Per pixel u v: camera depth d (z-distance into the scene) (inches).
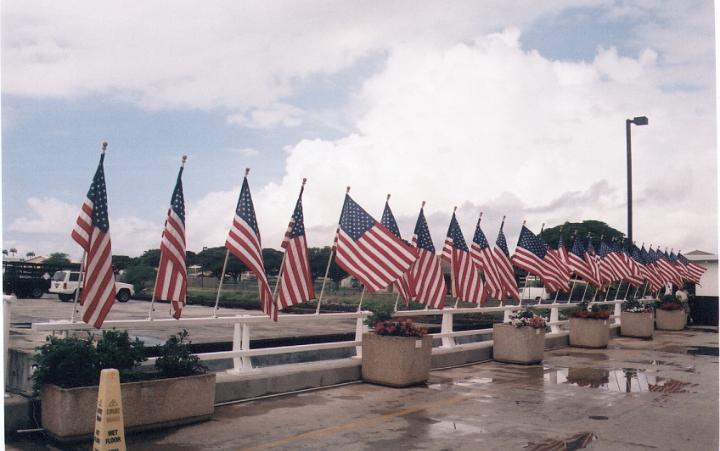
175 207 370.0
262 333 987.3
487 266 652.7
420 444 303.7
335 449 293.4
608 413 379.2
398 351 449.7
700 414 378.9
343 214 496.1
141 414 313.3
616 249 983.6
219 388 386.0
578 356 665.6
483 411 378.3
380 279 485.1
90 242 331.3
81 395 293.0
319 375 444.5
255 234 410.3
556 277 762.8
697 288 1365.7
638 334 885.8
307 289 444.5
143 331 974.4
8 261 1636.3
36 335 676.7
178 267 365.4
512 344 593.0
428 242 561.0
